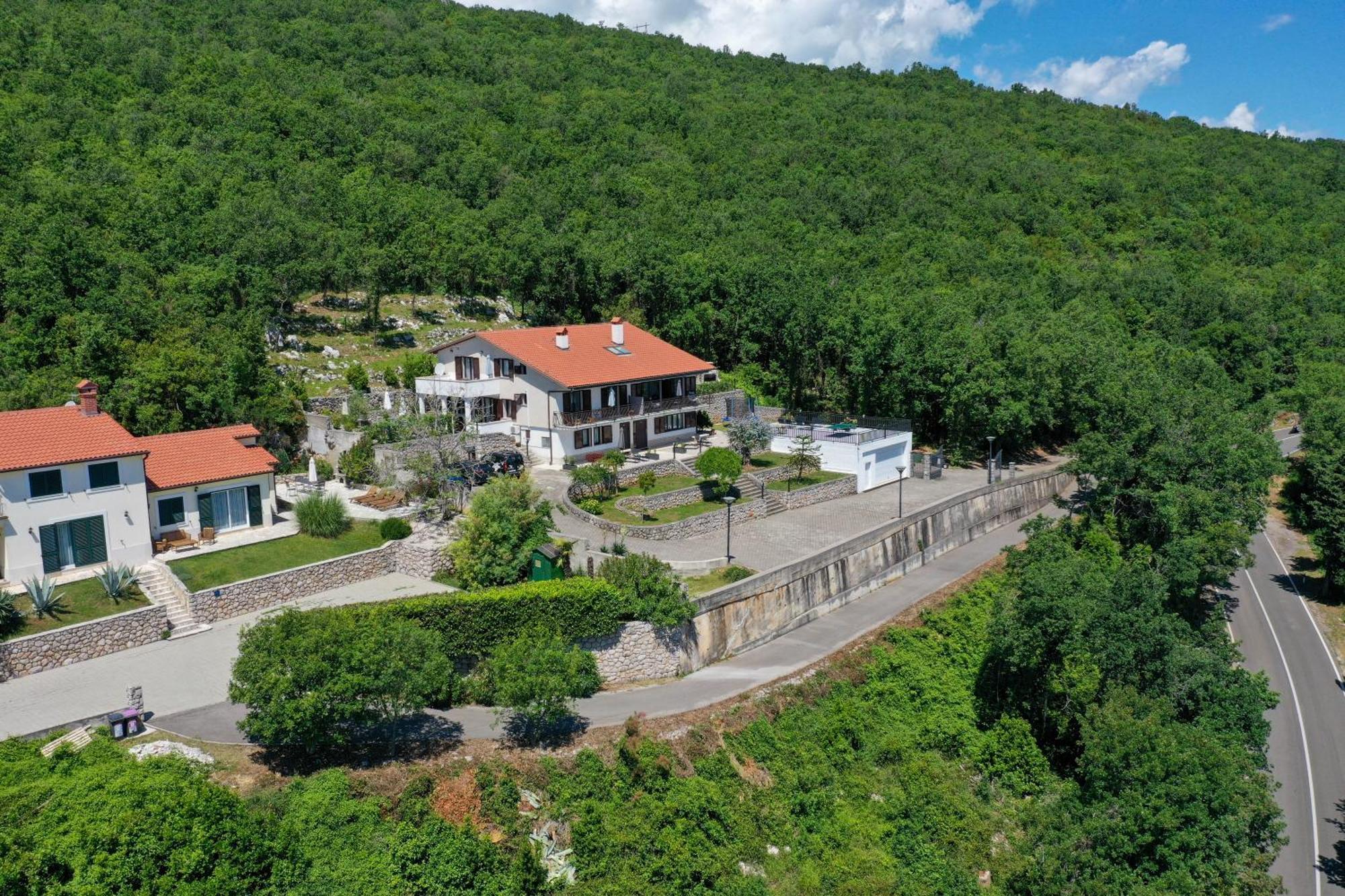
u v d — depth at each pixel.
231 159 99.75
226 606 39.88
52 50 112.19
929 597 53.03
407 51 162.50
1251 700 41.94
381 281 85.44
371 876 26.58
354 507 50.66
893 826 36.75
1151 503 59.00
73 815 24.58
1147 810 33.47
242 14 156.88
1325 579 67.56
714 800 33.31
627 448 67.00
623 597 39.34
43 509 38.91
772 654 43.97
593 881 29.59
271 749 30.53
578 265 96.38
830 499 63.62
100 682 34.09
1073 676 40.47
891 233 129.75
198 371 56.66
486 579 41.59
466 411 63.19
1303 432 89.94
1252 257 148.00
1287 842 37.38
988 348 78.25
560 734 34.28
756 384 87.31
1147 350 98.81
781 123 175.38
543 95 167.62
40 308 61.28
